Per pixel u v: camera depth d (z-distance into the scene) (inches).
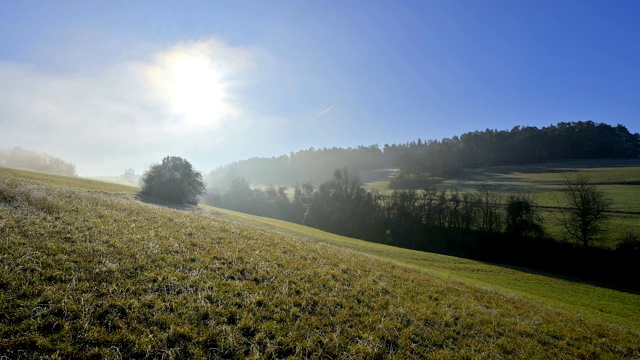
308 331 336.2
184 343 271.3
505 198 3235.7
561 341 474.9
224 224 918.4
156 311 308.3
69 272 341.7
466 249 2783.0
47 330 250.4
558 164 5226.4
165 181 2770.7
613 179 3735.2
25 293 285.9
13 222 460.1
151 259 433.1
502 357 371.6
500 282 1454.2
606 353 465.1
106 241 468.4
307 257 683.4
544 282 1676.9
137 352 248.5
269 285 441.1
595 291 1626.5
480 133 6560.0
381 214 3437.5
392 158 7401.6
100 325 270.2
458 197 3228.3
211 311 328.5
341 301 442.6
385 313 431.8
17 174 2034.9
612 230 2417.6
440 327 424.2
